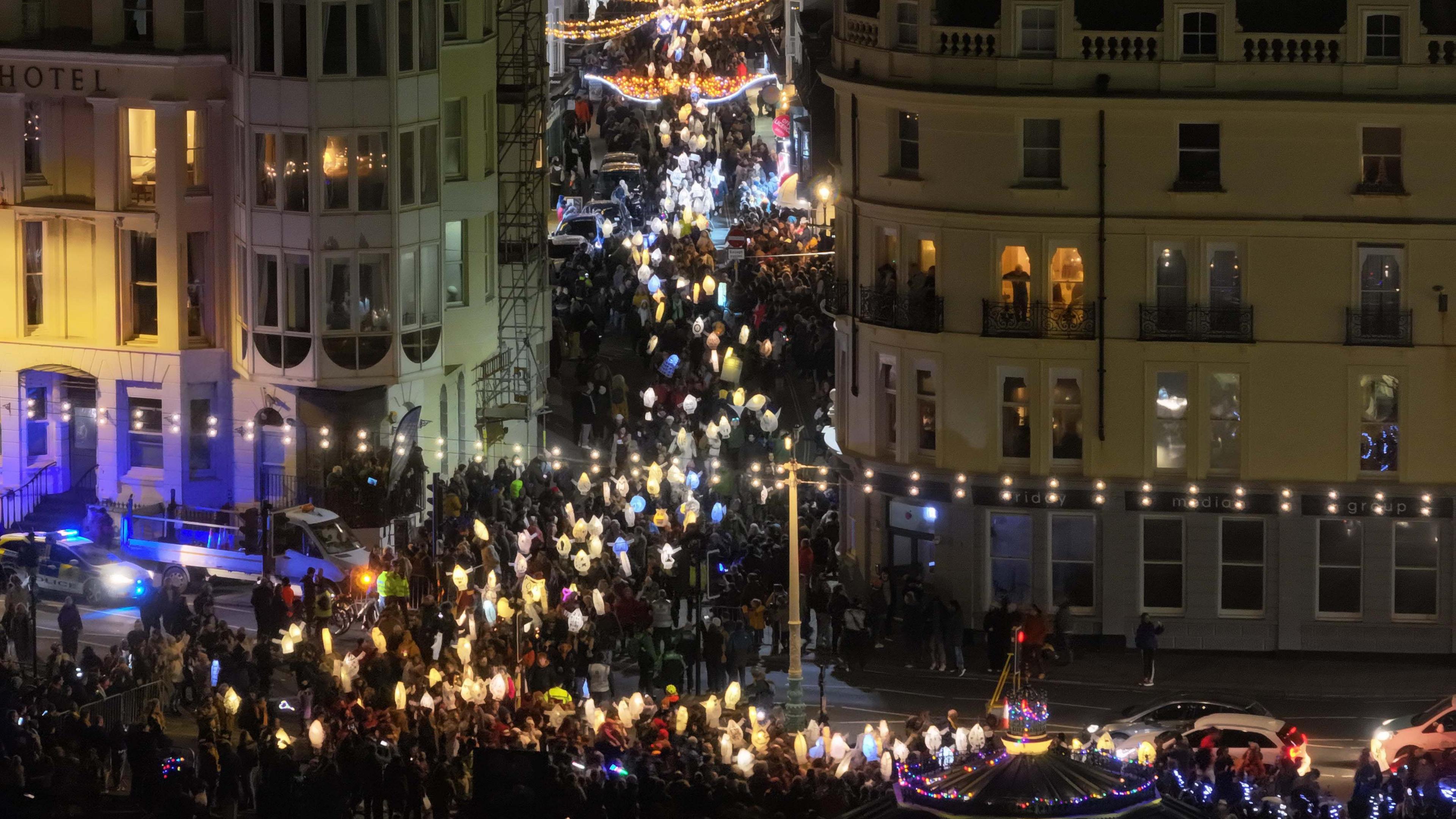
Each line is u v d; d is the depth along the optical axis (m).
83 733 102.31
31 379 157.25
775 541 140.75
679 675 123.31
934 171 138.50
